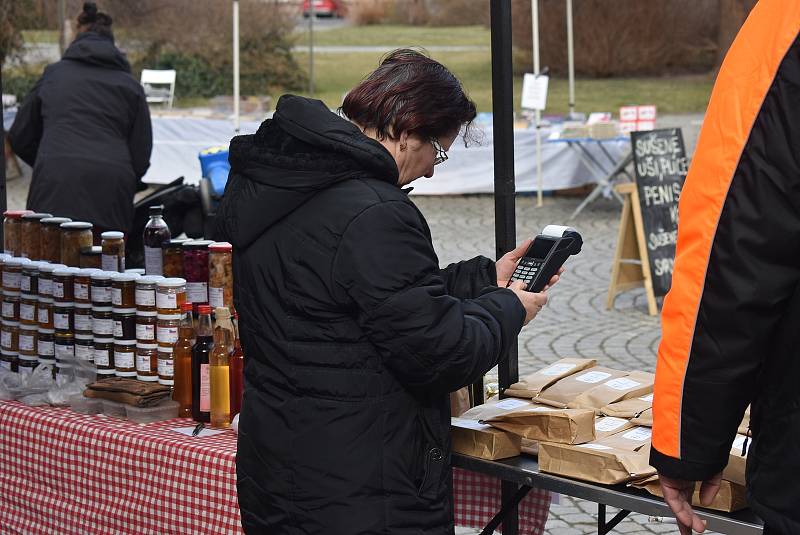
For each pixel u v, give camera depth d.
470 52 25.56
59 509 2.93
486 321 2.11
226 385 2.82
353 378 2.04
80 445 2.86
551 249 2.33
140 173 5.29
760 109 1.67
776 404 1.73
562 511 4.13
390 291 1.97
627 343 6.51
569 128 11.22
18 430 3.02
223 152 4.68
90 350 3.19
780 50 1.66
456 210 11.48
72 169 4.97
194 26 19.91
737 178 1.68
